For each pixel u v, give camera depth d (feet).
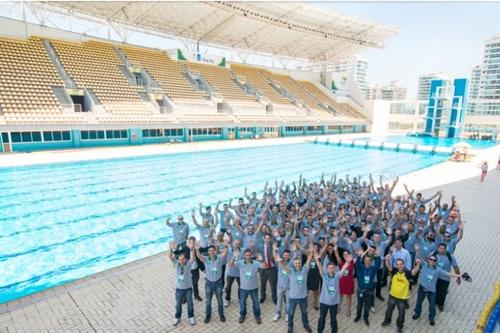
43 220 40.91
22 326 19.10
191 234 38.17
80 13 107.55
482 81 303.48
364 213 28.63
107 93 97.14
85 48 107.55
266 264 22.15
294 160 86.79
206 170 71.36
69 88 89.66
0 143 74.54
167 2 101.24
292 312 18.89
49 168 65.57
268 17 120.26
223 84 136.56
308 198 35.14
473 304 22.20
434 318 20.65
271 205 31.35
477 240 33.50
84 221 41.09
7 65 85.97
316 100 169.17
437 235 23.80
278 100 148.56
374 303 22.68
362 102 179.52
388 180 63.41
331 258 22.25
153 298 22.36
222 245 22.94
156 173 66.54
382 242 23.49
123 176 62.85
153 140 100.68
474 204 46.78
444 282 20.74
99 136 89.86
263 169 74.43
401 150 104.12
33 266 30.17
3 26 91.71
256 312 20.04
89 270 29.68
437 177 65.82
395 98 431.43
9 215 42.14
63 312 20.53
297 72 183.42
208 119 110.73
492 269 27.20
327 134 157.48
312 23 133.08
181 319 20.36
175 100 110.32
